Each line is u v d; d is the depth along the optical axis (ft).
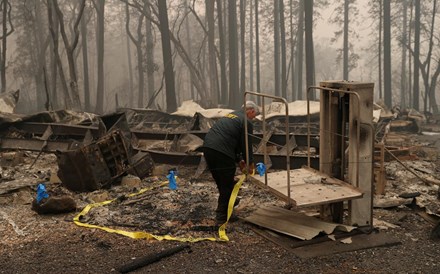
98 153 27.48
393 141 48.73
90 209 23.72
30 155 39.86
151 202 24.94
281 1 143.54
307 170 22.85
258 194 26.58
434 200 25.95
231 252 18.52
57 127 41.86
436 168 35.50
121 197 25.30
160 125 65.16
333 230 19.93
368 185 20.18
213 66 143.64
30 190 27.50
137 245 19.19
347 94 20.42
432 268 17.15
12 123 44.11
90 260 17.80
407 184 29.76
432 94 133.59
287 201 18.54
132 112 69.72
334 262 17.61
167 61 107.45
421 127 72.64
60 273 16.75
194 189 27.76
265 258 17.97
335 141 21.44
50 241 19.66
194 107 69.00
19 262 17.63
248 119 21.30
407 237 20.13
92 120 48.55
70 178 27.22
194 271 16.89
